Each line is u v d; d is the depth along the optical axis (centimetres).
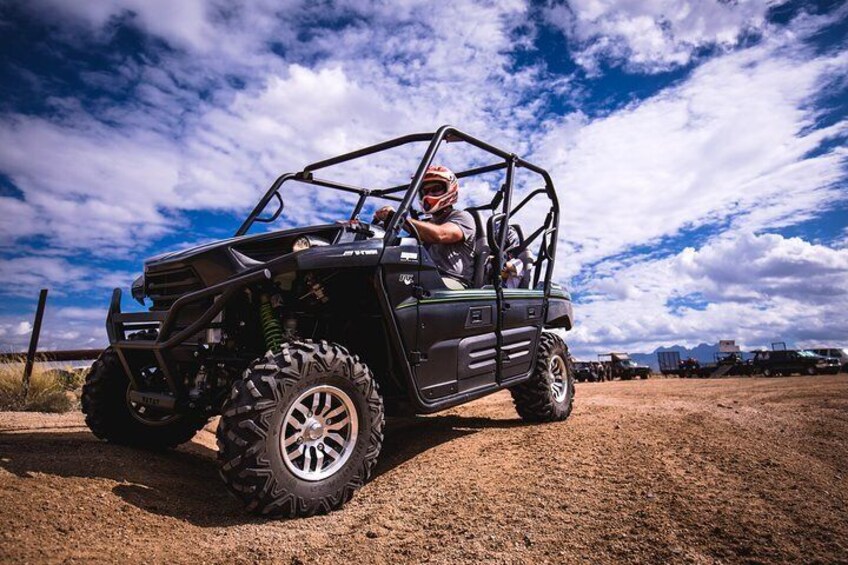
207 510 232
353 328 326
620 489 243
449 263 376
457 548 189
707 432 361
